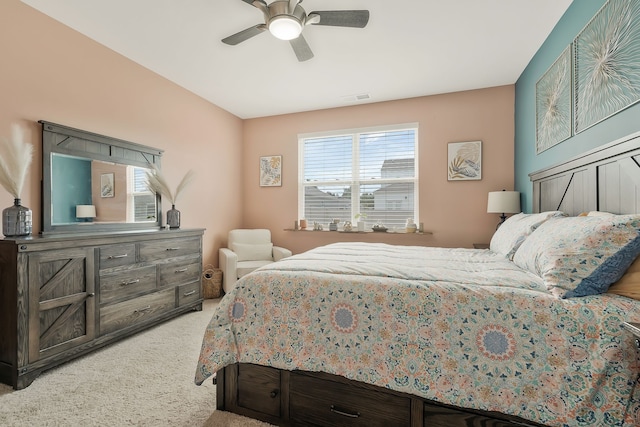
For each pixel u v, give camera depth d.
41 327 1.83
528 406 1.03
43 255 1.84
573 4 2.11
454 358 1.15
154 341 2.38
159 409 1.55
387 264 1.68
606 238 1.11
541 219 1.88
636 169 1.39
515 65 3.05
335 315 1.36
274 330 1.44
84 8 2.18
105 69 2.68
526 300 1.11
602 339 0.98
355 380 1.29
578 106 2.05
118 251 2.33
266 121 4.62
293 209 4.49
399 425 1.24
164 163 3.30
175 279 2.88
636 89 1.49
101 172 2.62
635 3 1.49
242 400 1.51
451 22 2.35
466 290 1.21
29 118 2.16
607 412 0.95
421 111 3.86
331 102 4.07
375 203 4.15
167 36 2.55
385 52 2.79
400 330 1.24
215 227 4.12
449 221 3.75
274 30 2.04
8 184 1.88
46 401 1.60
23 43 2.12
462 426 1.15
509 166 3.52
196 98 3.78
